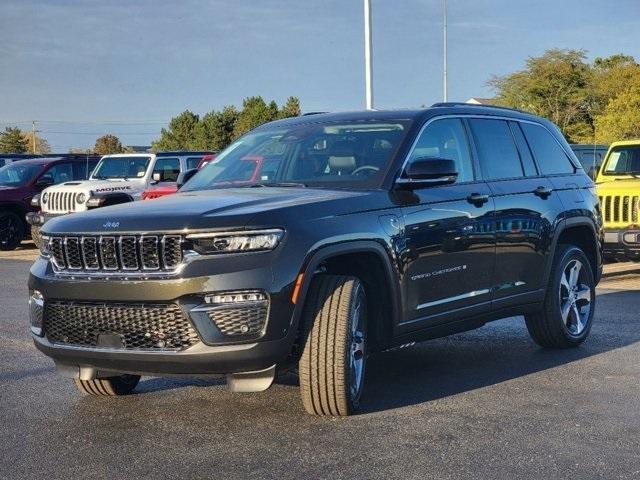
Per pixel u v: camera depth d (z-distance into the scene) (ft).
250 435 16.70
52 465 15.17
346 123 21.29
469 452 15.55
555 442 16.07
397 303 18.45
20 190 64.95
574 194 25.07
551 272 23.88
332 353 16.78
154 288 15.85
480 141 22.21
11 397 19.93
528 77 201.98
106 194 57.72
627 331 27.48
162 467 14.99
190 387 20.68
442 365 22.90
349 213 17.57
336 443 16.08
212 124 209.97
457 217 20.12
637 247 41.42
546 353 24.35
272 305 15.83
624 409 18.26
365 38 73.05
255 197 17.79
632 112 168.25
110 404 19.24
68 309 16.85
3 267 51.78
